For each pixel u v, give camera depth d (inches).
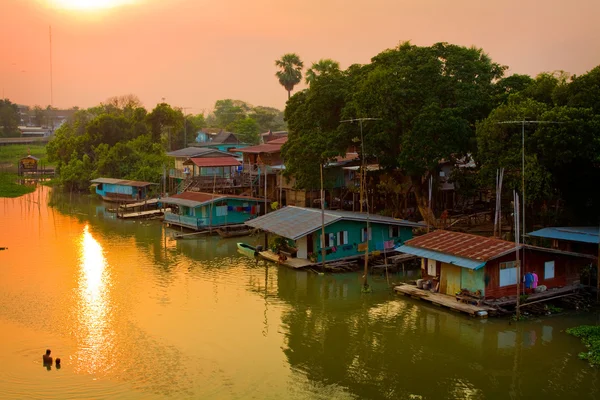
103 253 1903.3
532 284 1222.3
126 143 4052.7
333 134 2001.7
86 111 5354.3
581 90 1472.7
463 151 1844.2
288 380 930.1
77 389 889.5
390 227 1732.3
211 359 1015.0
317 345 1080.2
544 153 1418.6
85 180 3912.4
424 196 1995.6
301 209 1824.6
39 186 4249.5
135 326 1180.5
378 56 2070.6
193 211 2380.7
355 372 960.3
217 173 2982.3
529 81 1866.4
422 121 1774.1
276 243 1796.3
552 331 1112.8
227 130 5088.6
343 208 2422.5
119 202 3225.9
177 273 1624.0
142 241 2132.1
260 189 2691.9
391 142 1893.5
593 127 1368.1
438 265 1312.7
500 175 1489.9
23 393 872.9
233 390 893.8
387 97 1845.5
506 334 1105.4
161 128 4613.7
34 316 1239.5
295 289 1444.4
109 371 960.9
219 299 1370.6
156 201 2920.8
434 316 1220.5
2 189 3858.3
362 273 1581.0
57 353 1035.3
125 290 1445.6
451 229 1941.4
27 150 6368.1
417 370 965.8
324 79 2110.0
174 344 1083.9
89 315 1249.4
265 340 1106.1
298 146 2100.1
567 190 1541.6
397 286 1368.1
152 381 923.4
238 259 1804.9
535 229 1705.2
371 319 1218.0
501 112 1502.2
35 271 1642.5
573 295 1240.8
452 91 1850.4
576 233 1362.0
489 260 1171.3
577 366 962.7
